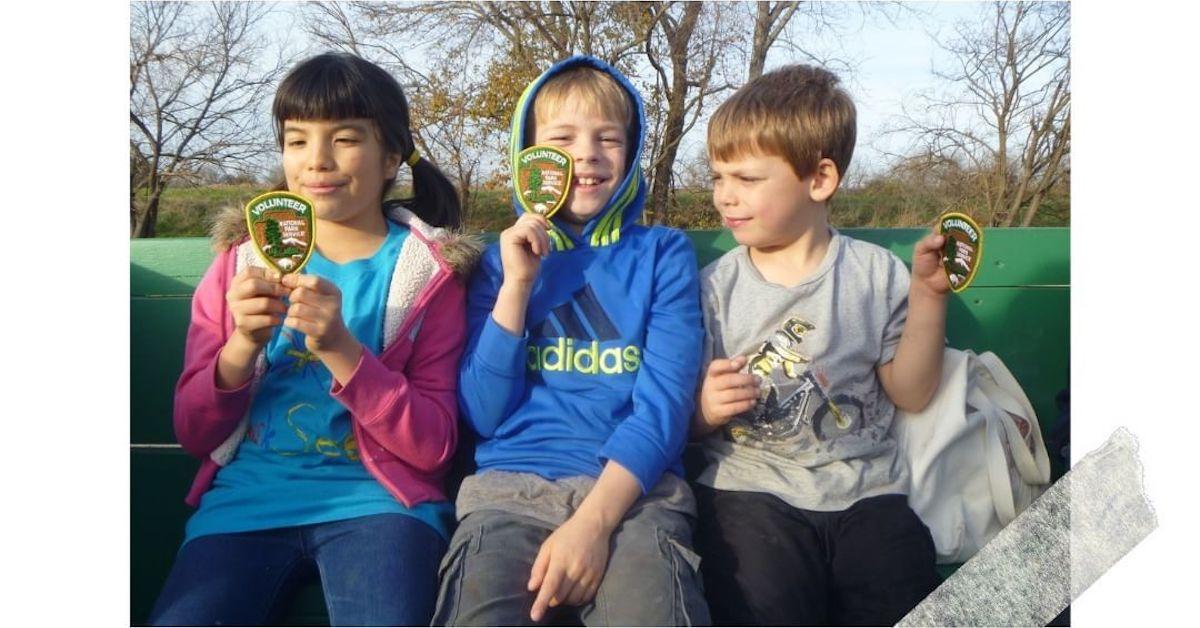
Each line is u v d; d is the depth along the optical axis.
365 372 1.70
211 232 1.95
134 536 2.07
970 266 1.79
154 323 2.11
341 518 1.73
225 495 1.76
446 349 1.90
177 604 1.59
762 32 6.84
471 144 7.08
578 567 1.60
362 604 1.61
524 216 1.82
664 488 1.78
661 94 6.91
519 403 1.87
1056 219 7.28
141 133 7.08
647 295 1.91
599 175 1.93
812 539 1.79
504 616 1.57
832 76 2.01
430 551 1.71
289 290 1.70
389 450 1.78
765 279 1.98
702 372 1.94
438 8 6.97
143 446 2.11
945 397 1.96
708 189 7.07
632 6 6.71
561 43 6.99
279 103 1.86
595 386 1.86
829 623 1.81
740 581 1.71
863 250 2.01
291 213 1.70
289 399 1.81
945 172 7.29
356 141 1.85
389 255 1.91
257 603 1.65
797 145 1.89
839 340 1.92
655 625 1.55
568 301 1.92
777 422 1.89
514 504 1.71
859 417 1.92
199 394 1.73
